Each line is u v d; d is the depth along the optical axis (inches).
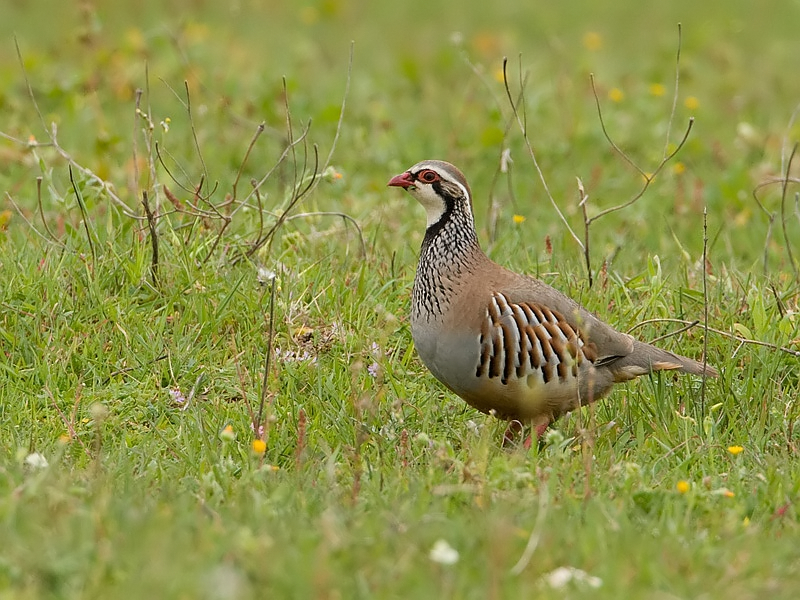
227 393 419.8
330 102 745.6
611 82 850.8
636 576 288.0
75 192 467.2
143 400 410.6
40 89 719.1
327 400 415.5
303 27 1024.2
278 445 384.5
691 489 344.2
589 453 362.9
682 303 471.2
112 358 433.1
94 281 455.2
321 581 267.9
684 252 516.4
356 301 464.4
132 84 736.3
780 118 810.8
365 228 546.9
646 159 704.4
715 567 296.0
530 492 332.8
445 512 323.9
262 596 270.5
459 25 1056.2
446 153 692.7
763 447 393.7
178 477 357.4
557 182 669.9
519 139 701.9
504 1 1147.9
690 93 850.8
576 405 406.6
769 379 427.2
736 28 962.7
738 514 331.6
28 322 439.8
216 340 444.5
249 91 761.0
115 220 500.7
